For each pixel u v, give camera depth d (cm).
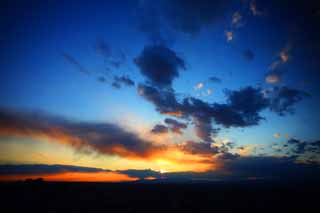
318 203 3188
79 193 4125
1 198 3155
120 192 4525
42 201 3009
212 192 4788
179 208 2759
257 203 3155
